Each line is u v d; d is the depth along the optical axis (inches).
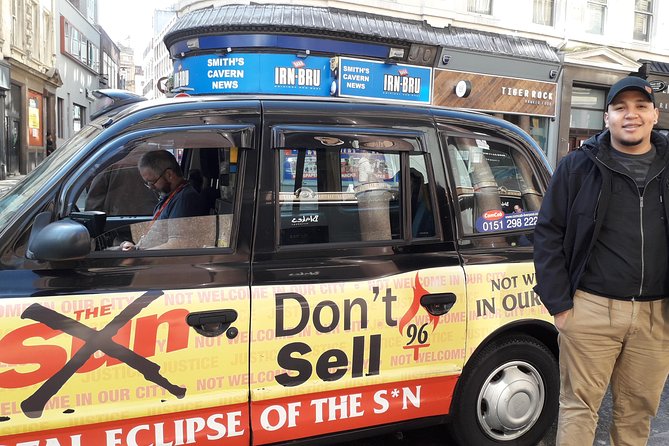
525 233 121.2
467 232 114.4
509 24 546.0
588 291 98.2
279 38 421.4
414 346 106.8
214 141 96.3
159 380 88.8
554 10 577.9
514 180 122.1
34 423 82.0
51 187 88.8
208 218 97.0
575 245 97.7
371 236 105.8
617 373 104.1
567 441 102.2
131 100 120.0
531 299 118.5
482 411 118.3
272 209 98.3
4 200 100.9
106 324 85.8
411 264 107.3
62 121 1194.6
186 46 432.1
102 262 88.0
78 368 84.2
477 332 112.9
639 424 106.2
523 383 120.0
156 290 89.4
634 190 94.3
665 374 101.7
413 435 134.8
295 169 101.0
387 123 108.6
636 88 91.7
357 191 105.5
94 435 85.9
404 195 108.7
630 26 614.2
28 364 81.7
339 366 100.9
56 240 80.8
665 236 94.4
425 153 110.9
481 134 118.3
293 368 97.5
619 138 94.5
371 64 458.0
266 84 426.9
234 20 416.5
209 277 93.0
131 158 111.6
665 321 98.1
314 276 99.4
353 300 101.2
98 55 1583.4
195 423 91.9
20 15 847.7
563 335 102.3
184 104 97.7
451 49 490.0
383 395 105.5
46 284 84.0
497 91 530.0
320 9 448.1
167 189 113.3
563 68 568.7
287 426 98.4
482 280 113.3
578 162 98.5
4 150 761.0
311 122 102.2
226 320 92.4
